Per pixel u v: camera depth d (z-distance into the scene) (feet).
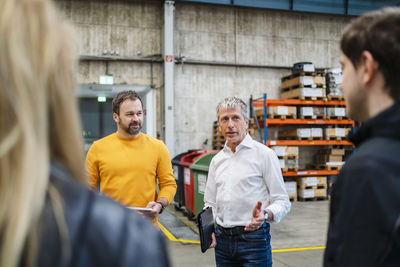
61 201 1.24
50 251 1.17
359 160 2.36
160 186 8.04
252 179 6.80
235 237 6.65
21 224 1.12
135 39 29.91
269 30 32.58
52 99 1.34
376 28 2.53
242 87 31.86
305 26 33.40
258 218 5.67
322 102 29.04
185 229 18.84
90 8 29.17
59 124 1.37
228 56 31.60
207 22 31.22
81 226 1.23
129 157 7.55
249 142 7.06
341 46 2.83
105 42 29.37
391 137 2.34
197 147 30.81
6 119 1.20
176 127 30.50
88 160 7.64
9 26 1.24
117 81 29.53
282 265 13.17
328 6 32.37
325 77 29.99
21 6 1.30
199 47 31.04
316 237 17.25
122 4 29.76
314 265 13.16
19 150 1.19
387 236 2.10
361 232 2.20
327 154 30.04
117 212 1.34
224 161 7.25
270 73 32.53
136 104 7.55
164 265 1.35
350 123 29.53
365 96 2.66
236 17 31.89
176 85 30.60
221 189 7.03
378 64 2.51
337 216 2.44
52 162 1.36
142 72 30.04
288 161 28.55
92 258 1.22
